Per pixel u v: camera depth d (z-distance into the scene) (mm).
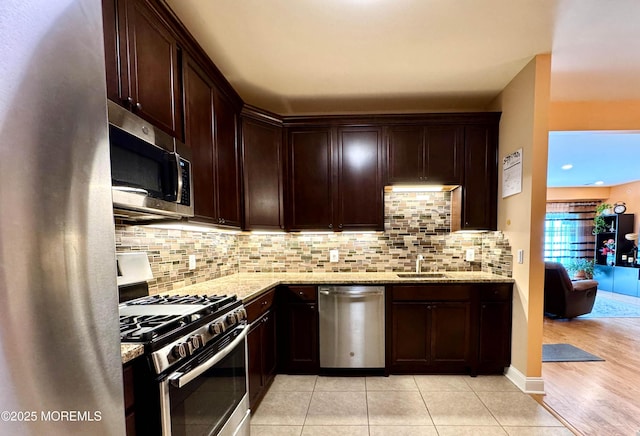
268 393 2346
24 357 492
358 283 2590
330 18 1801
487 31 1928
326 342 2629
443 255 3123
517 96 2479
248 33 1949
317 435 1861
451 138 2828
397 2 1662
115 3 1200
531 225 2289
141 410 1028
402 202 3148
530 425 1931
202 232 2512
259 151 2707
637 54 2201
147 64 1397
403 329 2607
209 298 1659
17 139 478
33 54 496
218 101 2180
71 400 554
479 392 2326
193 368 1194
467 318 2576
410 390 2367
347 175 2887
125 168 1167
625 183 7121
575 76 2541
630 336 3654
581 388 2395
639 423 1953
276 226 2834
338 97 2910
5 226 469
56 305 530
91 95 592
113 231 631
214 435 1407
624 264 6691
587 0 1640
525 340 2346
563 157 4809
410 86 2686
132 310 1389
